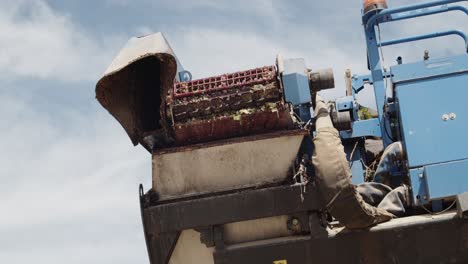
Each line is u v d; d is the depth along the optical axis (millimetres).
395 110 4770
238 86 4359
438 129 4293
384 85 5133
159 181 4344
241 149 4266
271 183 4289
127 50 4172
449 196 4137
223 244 4199
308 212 4156
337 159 4023
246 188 4305
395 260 4027
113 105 4273
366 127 5086
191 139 4410
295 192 4145
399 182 4645
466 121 4285
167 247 4305
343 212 3992
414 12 5312
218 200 4207
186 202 4238
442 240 3980
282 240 4129
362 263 4051
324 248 4090
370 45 5246
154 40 4133
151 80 4535
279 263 4121
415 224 3992
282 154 4273
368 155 5324
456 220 3949
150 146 4477
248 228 4246
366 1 5238
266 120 4328
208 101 4312
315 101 4605
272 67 4449
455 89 4336
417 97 4355
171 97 4348
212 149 4262
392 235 4020
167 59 4012
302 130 4238
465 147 4242
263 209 4172
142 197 4340
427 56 4660
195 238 4309
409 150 4293
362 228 4055
